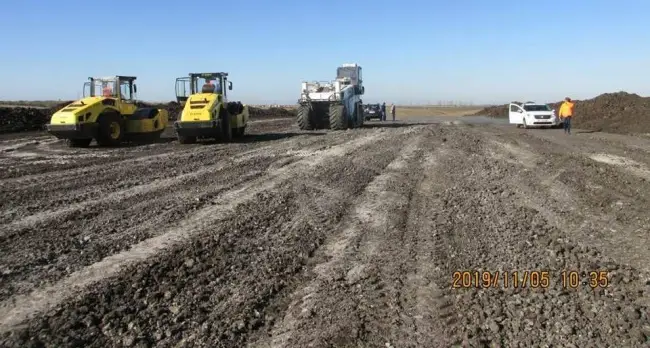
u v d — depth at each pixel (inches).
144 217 289.9
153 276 201.5
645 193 371.6
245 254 229.9
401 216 298.8
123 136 719.7
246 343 154.8
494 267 215.2
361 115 1184.2
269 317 171.6
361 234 263.3
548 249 238.5
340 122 991.6
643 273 210.2
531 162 518.6
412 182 402.9
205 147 673.0
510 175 436.5
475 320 167.5
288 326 165.5
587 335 157.3
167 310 173.9
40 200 335.0
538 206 327.3
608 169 478.0
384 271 211.9
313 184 389.7
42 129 1050.7
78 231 261.0
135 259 219.3
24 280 196.5
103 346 151.2
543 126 1149.1
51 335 155.4
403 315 172.1
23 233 257.0
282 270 212.4
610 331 159.6
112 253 227.8
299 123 1008.9
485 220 289.0
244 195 350.9
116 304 177.5
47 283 193.8
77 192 362.0
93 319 166.1
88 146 700.7
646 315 170.2
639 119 1179.3
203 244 239.8
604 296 186.5
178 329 161.0
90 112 666.2
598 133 974.4
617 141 783.7
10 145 723.4
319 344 153.4
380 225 279.6
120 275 200.7
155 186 383.6
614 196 358.3
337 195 353.1
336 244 248.2
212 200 335.6
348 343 154.2
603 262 221.6
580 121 1347.2
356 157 539.2
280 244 244.5
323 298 185.3
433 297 186.4
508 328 162.2
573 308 175.5
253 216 292.0
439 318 169.9
